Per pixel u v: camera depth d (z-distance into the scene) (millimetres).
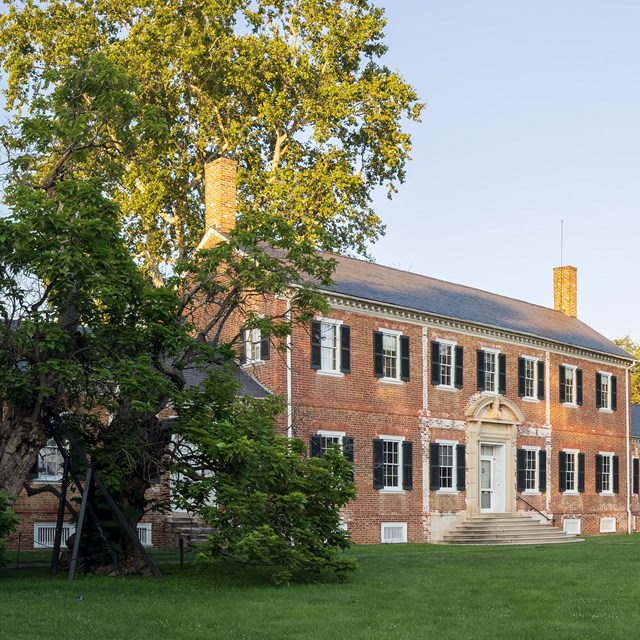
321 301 21094
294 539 19516
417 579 20016
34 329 17844
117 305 19047
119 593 17188
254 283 21047
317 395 31703
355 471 32594
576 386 43719
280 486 19734
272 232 21250
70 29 40281
